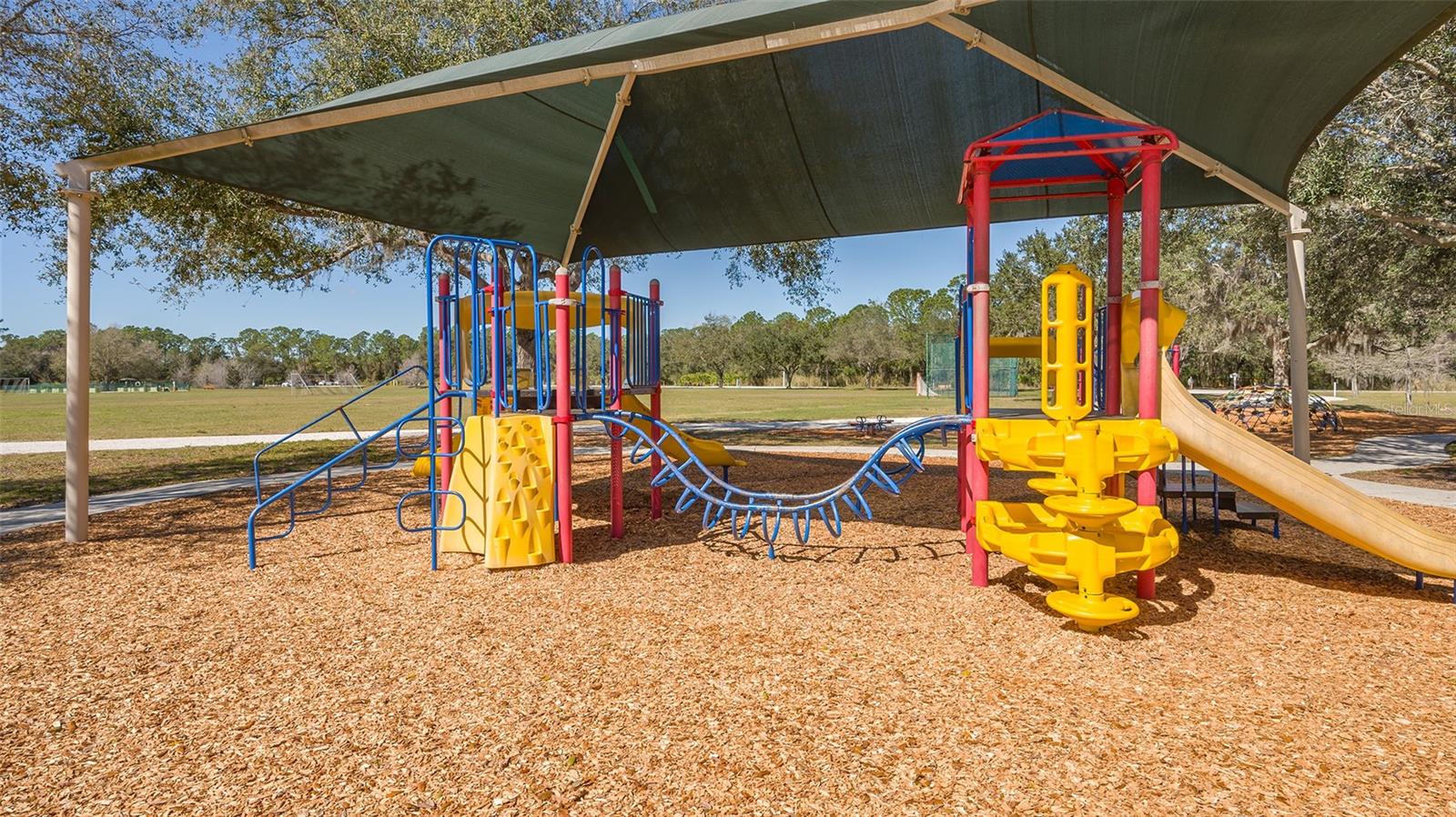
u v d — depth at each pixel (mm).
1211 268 23297
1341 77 4355
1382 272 12766
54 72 7793
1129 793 2129
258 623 3795
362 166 6727
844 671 3092
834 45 5984
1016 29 3990
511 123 6352
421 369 6887
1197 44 4094
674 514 6980
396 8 11297
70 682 3049
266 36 11688
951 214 8633
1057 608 3521
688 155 7656
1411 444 12750
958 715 2666
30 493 8344
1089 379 3777
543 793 2168
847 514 6770
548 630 3668
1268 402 18031
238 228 10609
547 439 5098
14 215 8328
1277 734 2498
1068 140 3885
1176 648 3342
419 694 2904
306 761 2385
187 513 6945
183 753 2445
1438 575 3926
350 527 6301
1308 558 5051
